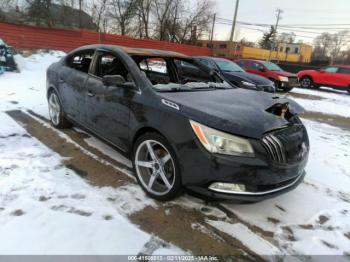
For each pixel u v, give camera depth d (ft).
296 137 9.09
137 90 10.07
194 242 7.97
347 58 237.45
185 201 9.74
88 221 8.33
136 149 10.09
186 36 130.62
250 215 9.35
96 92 11.80
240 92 11.64
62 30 57.16
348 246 8.40
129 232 8.08
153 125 9.19
